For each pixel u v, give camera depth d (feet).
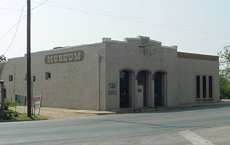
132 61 138.92
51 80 152.66
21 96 166.30
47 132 65.82
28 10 109.91
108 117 101.60
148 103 144.56
